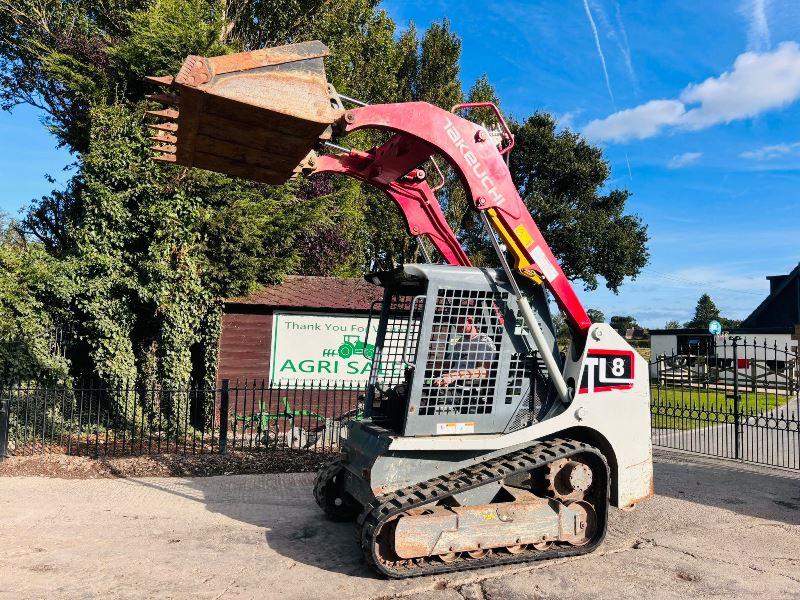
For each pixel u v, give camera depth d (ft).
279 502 24.36
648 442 20.44
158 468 29.76
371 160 19.51
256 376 43.01
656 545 19.43
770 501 25.05
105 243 40.40
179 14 41.60
